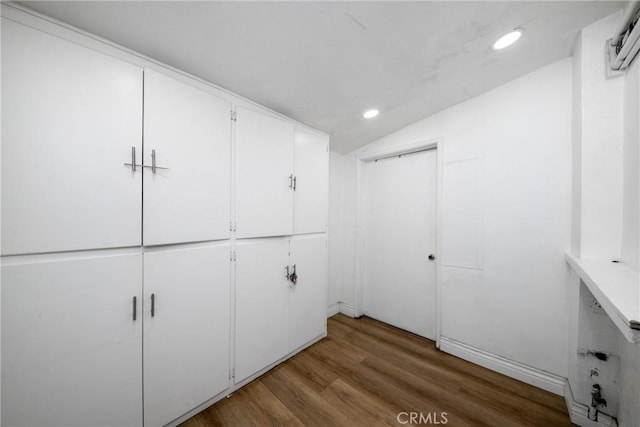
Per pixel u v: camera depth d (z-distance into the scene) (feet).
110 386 3.45
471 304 6.19
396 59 4.65
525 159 5.42
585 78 4.20
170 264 4.03
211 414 4.44
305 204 6.71
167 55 3.93
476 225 6.12
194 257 4.34
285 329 6.08
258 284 5.43
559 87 5.00
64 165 3.05
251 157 5.28
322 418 4.38
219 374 4.70
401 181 8.18
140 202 3.68
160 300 3.92
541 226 5.22
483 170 6.02
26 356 2.87
